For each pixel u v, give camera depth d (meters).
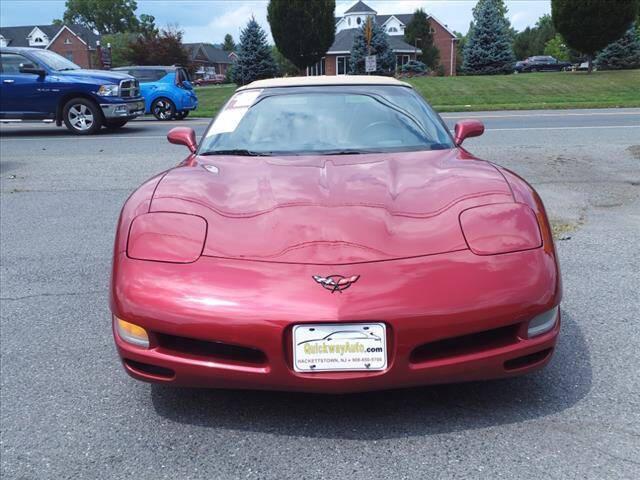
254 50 41.12
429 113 3.89
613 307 3.67
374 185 2.84
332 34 36.44
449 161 3.20
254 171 3.09
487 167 3.08
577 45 29.83
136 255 2.50
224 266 2.40
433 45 66.50
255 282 2.33
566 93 23.81
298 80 4.22
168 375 2.42
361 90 4.01
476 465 2.21
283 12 35.69
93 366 3.14
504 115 16.19
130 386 2.92
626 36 37.81
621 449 2.29
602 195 6.71
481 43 42.78
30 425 2.60
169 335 2.39
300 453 2.33
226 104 4.04
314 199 2.72
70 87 13.24
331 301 2.25
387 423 2.50
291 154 3.43
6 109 13.37
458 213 2.59
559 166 8.37
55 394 2.86
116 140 12.41
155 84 17.98
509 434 2.40
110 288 2.53
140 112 14.52
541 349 2.41
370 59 24.67
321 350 2.26
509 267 2.38
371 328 2.25
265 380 2.31
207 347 2.38
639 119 14.11
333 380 2.27
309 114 3.76
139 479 2.22
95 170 8.98
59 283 4.42
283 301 2.27
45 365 3.16
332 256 2.38
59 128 15.73
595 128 12.45
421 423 2.49
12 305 4.02
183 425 2.55
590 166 8.34
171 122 17.06
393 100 3.91
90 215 6.48
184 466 2.29
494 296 2.30
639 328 3.36
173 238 2.53
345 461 2.27
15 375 3.06
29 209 6.82
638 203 6.34
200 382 2.39
